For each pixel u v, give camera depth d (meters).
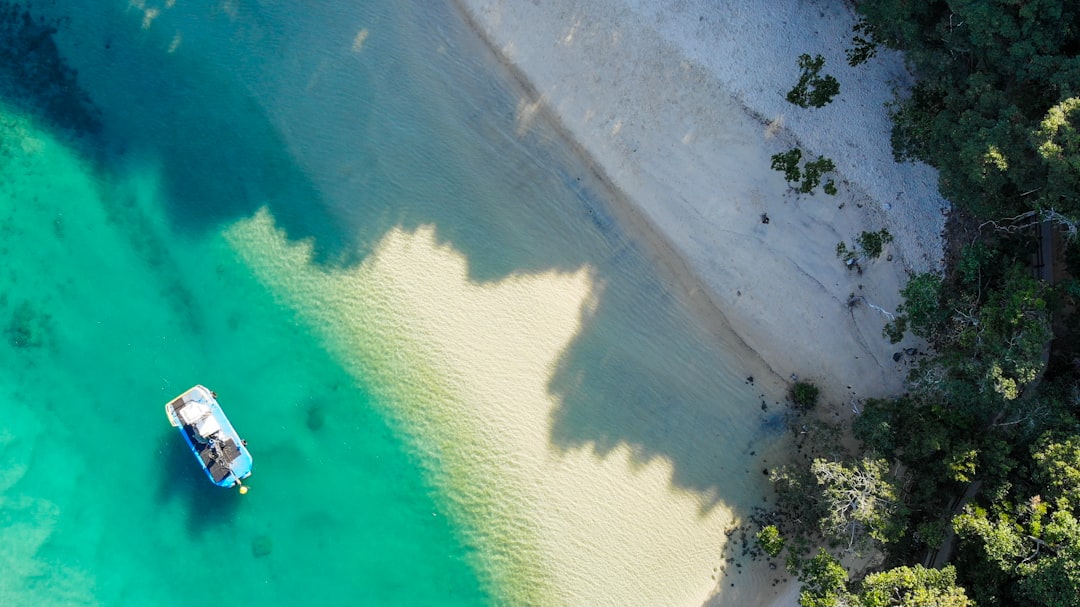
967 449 31.30
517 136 38.47
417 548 37.69
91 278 39.88
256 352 38.97
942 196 33.75
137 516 38.50
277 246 39.34
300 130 39.81
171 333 39.38
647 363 37.56
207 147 40.28
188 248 39.78
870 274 35.44
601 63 37.19
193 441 37.69
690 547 36.75
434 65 39.25
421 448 37.88
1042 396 31.34
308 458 38.34
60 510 38.59
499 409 37.59
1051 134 27.70
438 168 38.84
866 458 32.53
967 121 29.81
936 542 31.45
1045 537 28.95
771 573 36.22
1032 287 30.00
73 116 40.94
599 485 37.06
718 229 36.84
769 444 36.84
